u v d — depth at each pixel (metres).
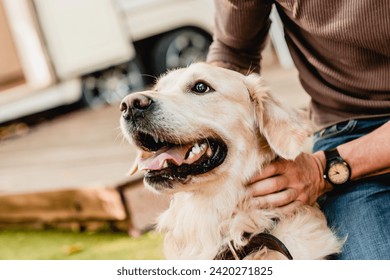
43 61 8.38
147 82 9.39
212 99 2.26
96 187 4.06
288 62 8.03
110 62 8.70
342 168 2.23
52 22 8.28
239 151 2.26
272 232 2.19
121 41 8.70
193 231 2.33
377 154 2.19
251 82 2.36
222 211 2.27
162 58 9.12
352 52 2.17
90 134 6.57
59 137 7.08
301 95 4.97
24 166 5.90
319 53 2.33
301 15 2.22
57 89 8.52
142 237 3.95
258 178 2.24
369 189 2.26
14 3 8.20
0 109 8.05
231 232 2.22
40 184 4.73
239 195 2.25
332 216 2.29
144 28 8.84
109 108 8.45
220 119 2.24
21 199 4.79
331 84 2.36
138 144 2.22
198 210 2.30
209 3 9.30
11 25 8.38
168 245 2.42
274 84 6.34
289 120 2.23
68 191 4.30
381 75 2.18
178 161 2.14
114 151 5.21
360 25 2.07
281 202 2.19
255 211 2.21
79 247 3.99
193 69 2.35
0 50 9.01
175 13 9.03
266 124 2.26
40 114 9.26
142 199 4.01
